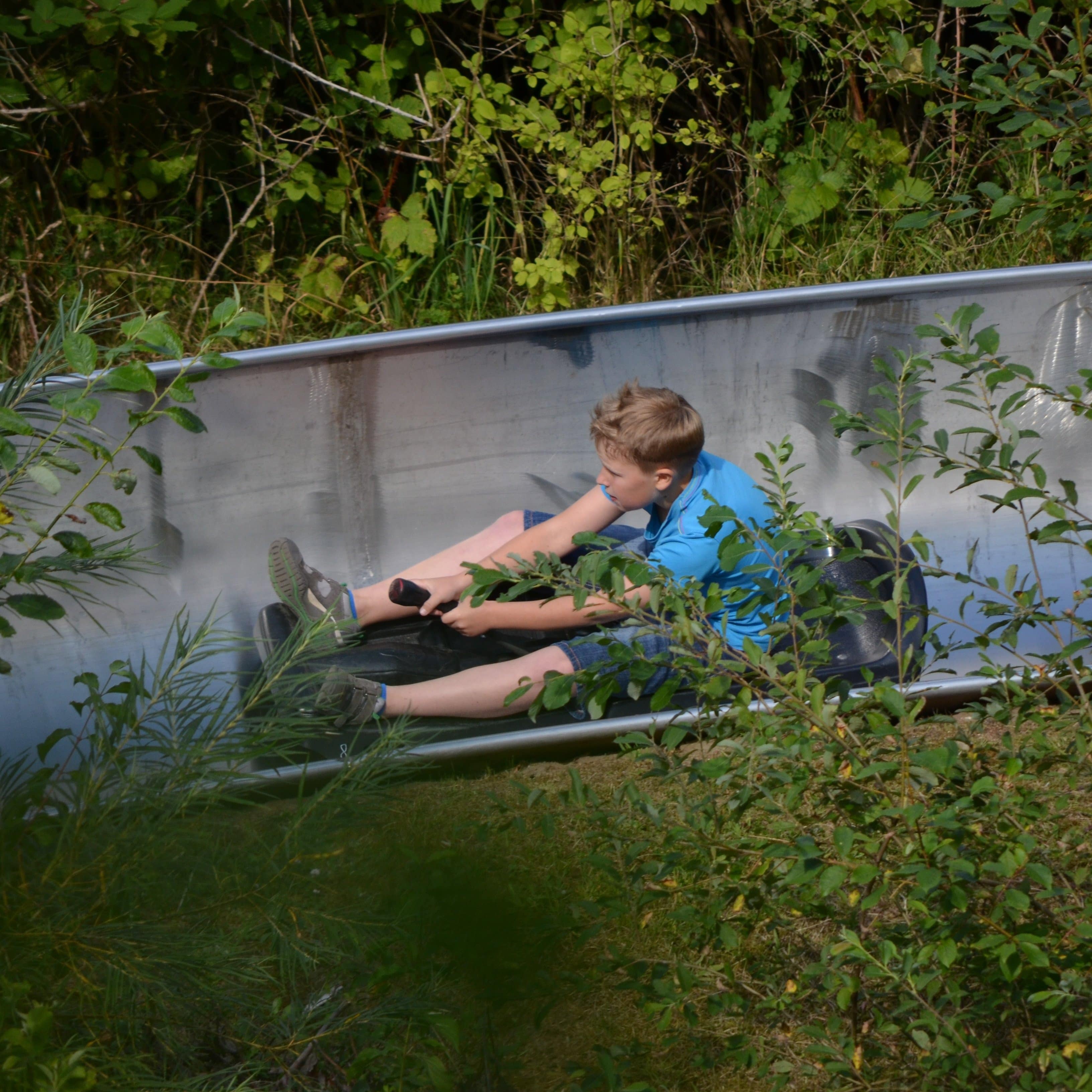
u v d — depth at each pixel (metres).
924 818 1.29
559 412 3.50
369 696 2.52
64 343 1.43
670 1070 1.80
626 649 1.44
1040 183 4.25
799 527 1.58
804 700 1.40
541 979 1.54
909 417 3.57
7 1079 1.11
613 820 1.77
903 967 1.32
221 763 1.46
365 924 1.40
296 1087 1.47
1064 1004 1.29
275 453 3.33
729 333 3.44
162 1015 1.40
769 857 1.34
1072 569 3.38
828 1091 1.53
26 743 2.87
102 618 3.15
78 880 1.31
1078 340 3.46
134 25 4.02
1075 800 1.56
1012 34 3.81
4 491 1.46
